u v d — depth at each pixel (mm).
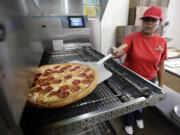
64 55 1164
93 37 1569
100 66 802
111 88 584
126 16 1613
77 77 700
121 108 435
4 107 218
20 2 351
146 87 532
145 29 967
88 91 521
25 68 344
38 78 691
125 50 1003
